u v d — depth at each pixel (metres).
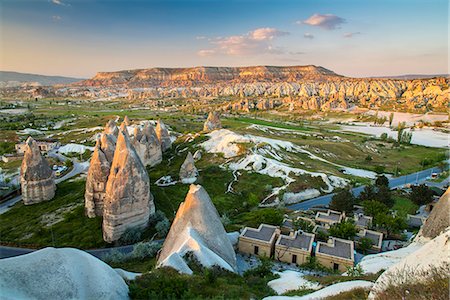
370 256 39.38
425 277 18.81
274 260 42.97
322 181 84.81
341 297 22.66
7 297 17.17
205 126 128.50
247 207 71.38
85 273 21.39
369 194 68.50
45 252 20.84
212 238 36.97
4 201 75.31
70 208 64.25
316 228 50.62
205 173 87.38
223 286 26.16
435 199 70.44
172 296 22.41
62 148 128.62
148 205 55.88
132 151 53.72
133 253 44.06
